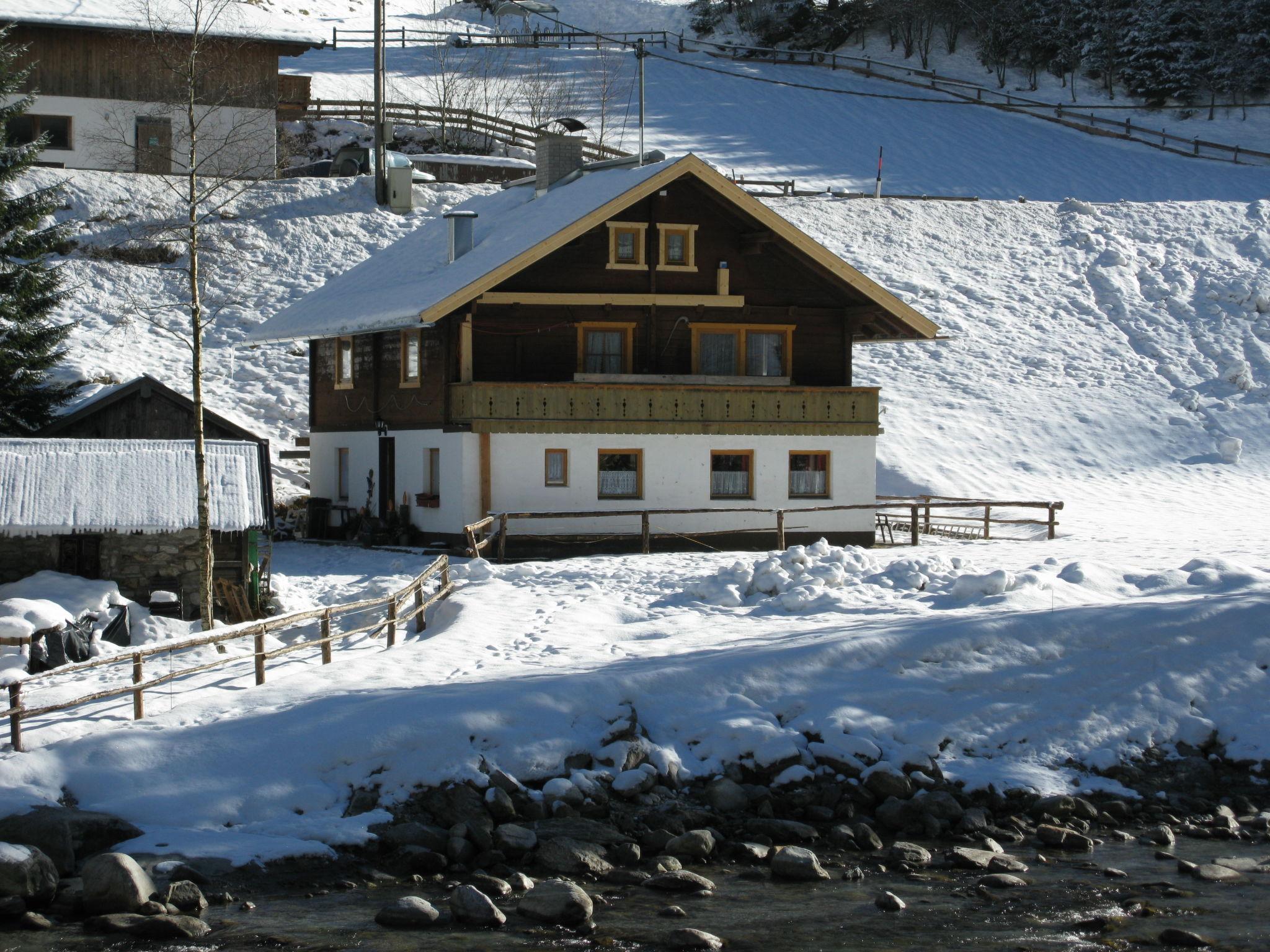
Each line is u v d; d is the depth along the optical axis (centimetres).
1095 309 5859
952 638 1864
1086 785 1636
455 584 2567
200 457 2281
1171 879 1348
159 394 3075
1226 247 6384
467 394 3134
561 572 2614
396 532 3356
